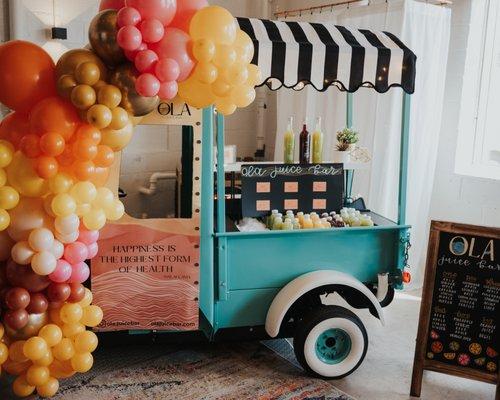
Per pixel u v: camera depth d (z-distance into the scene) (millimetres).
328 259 3297
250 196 3312
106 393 2998
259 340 3697
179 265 3002
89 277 2980
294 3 5684
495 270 2930
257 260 3178
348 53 3072
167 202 4988
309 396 3039
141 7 2307
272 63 2977
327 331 3227
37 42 4402
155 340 3246
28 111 2428
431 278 3035
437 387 3211
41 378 2527
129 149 4883
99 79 2350
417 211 4641
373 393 3113
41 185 2363
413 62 3178
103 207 2551
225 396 3010
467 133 4660
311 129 4984
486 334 2963
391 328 3980
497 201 4348
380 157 4387
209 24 2436
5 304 2453
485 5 4512
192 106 2721
